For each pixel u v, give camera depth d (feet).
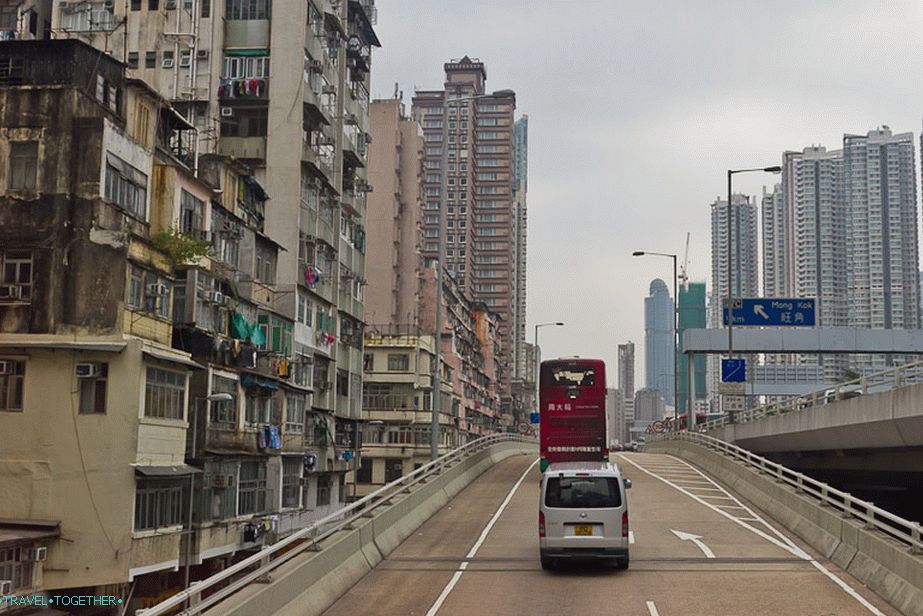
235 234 125.49
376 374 270.46
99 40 154.51
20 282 95.86
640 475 153.99
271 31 155.94
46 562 91.86
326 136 170.30
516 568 70.64
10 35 137.69
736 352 203.92
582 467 71.61
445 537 87.76
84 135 96.94
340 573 62.34
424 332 321.11
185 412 105.40
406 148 329.52
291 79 154.71
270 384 130.72
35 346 93.86
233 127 155.12
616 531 67.67
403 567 71.51
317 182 164.14
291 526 142.31
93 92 99.81
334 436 170.91
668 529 91.91
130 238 98.43
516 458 199.62
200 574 113.39
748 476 122.21
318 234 164.45
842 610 54.65
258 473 128.77
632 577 66.03
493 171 553.64
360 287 193.88
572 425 125.18
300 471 147.64
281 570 52.54
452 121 538.06
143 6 156.15
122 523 92.79
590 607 55.67
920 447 100.48
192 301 108.47
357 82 192.13
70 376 94.48
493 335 453.99
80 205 96.07
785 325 177.99
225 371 116.78
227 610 42.55
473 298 536.83
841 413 113.50
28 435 94.02
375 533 75.97
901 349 195.62
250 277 130.00
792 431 134.10
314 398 162.09
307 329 157.17
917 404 91.40
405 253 322.96
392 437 268.62
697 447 178.70
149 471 95.20
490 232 551.18
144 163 105.09
